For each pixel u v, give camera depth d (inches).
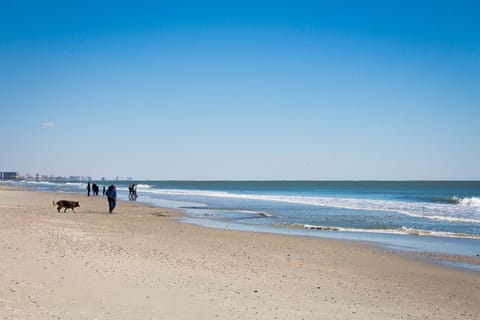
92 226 839.1
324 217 1316.4
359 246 764.6
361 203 2004.2
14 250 483.8
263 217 1302.9
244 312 322.0
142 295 346.6
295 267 550.6
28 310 291.1
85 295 335.3
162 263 492.1
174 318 293.9
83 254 498.6
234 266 520.1
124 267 447.5
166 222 1063.6
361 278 510.0
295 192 4227.4
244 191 4552.2
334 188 6053.2
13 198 1871.3
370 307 376.8
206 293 371.2
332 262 607.2
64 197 2079.2
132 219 1086.4
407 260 645.9
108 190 1240.8
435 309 390.9
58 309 297.7
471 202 2007.9
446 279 528.1
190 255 573.6
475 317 373.1
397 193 3892.7
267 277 470.3
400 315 357.7
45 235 628.4
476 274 560.1
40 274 388.5
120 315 293.3
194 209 1587.1
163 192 3494.1
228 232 898.7
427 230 1024.2
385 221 1205.1
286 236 869.2
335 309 356.8
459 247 772.6
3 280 359.3
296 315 327.0
